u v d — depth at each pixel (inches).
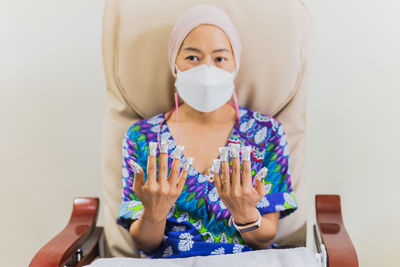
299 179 50.6
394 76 59.1
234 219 42.9
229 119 49.2
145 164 48.6
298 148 50.7
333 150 61.6
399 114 59.6
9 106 62.1
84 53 61.4
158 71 50.6
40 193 64.1
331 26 59.1
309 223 63.4
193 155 48.2
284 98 50.4
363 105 60.2
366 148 61.0
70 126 62.8
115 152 51.4
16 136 62.8
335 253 38.4
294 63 49.7
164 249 45.2
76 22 60.8
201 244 44.1
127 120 51.7
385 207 61.7
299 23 49.7
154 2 50.5
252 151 47.8
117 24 50.5
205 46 45.9
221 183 40.8
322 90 60.5
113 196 51.4
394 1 57.7
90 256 48.2
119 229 51.0
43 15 60.7
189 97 46.8
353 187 62.0
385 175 61.1
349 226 62.7
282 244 50.5
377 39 58.7
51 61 61.5
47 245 41.2
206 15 46.3
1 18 60.5
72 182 64.0
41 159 63.4
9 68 61.5
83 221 47.6
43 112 62.4
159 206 40.4
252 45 50.0
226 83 46.0
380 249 62.5
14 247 65.2
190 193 46.4
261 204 45.8
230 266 37.8
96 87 62.0
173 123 49.7
